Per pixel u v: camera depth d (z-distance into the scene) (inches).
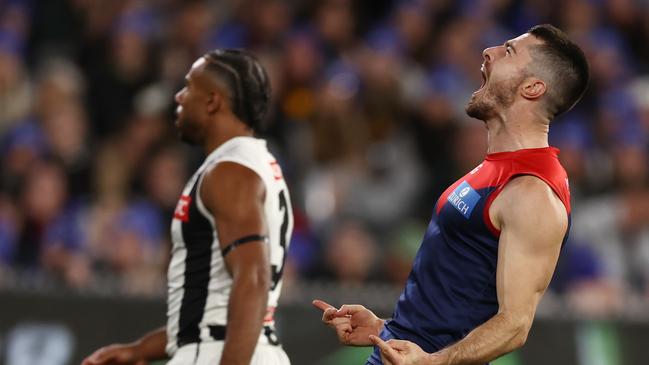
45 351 904.3
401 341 526.9
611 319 1043.3
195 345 614.5
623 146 1336.1
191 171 1162.6
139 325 928.3
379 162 1290.6
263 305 591.8
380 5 1585.9
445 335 565.0
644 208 1267.2
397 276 1127.0
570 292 1181.1
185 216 623.8
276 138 1301.7
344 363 968.9
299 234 1135.6
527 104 569.0
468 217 559.5
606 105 1508.4
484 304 560.7
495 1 1626.5
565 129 1411.2
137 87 1310.3
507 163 560.7
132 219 1098.1
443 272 568.7
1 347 892.6
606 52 1582.2
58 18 1393.9
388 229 1221.1
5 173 1121.4
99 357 689.0
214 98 641.0
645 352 1045.8
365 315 602.9
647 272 1243.2
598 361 1032.8
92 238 1074.1
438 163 1305.4
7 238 1063.6
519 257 538.9
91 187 1147.9
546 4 1663.4
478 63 1499.8
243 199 606.5
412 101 1389.0
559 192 550.6
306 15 1483.8
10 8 1381.6
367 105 1350.9
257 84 645.9
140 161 1168.8
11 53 1300.4
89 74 1316.4
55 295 911.0
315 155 1270.9
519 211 542.3
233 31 1416.1
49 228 1074.1
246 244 598.2
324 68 1422.2
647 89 1615.4
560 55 570.9
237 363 583.2
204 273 618.5
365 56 1405.0
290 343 962.1
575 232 1254.9
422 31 1529.3
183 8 1434.5
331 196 1217.4
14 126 1218.6
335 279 1092.5
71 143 1166.3
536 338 1022.4
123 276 1034.7
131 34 1325.0
